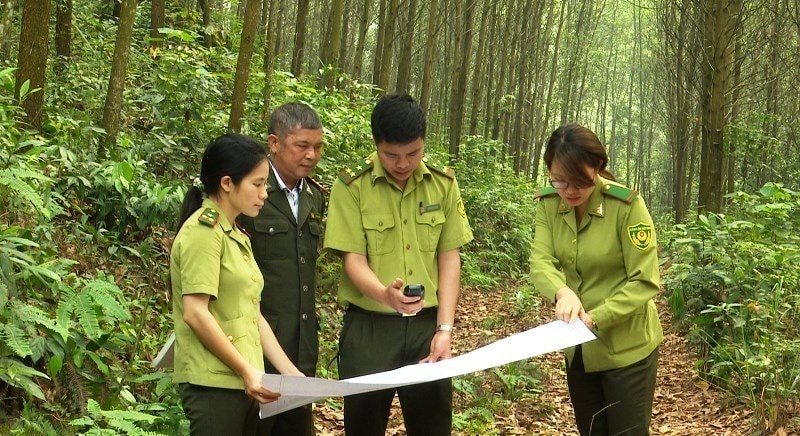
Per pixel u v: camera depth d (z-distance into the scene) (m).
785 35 18.69
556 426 6.27
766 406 5.64
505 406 6.42
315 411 5.64
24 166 4.46
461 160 17.78
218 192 3.15
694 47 17.77
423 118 3.45
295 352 3.74
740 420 5.99
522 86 27.09
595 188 3.65
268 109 9.08
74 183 5.68
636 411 3.65
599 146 3.51
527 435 5.96
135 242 6.20
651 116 41.19
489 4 22.83
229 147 3.09
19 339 3.42
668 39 19.91
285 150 3.65
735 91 17.22
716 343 6.98
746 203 8.47
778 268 6.95
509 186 17.45
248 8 7.50
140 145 7.05
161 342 5.09
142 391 4.50
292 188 3.78
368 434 3.76
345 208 3.68
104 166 5.94
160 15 11.59
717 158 12.02
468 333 9.34
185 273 3.02
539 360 8.09
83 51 9.80
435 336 3.64
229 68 10.45
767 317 6.22
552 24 33.78
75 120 6.98
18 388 3.78
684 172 24.31
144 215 5.82
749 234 7.84
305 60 26.69
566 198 3.60
